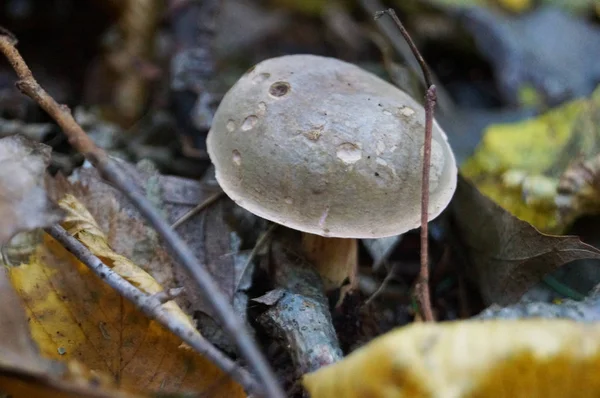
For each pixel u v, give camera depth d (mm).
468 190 320
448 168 299
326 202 284
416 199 289
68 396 258
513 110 400
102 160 260
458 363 248
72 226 291
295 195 285
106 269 276
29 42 437
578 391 252
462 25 447
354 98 292
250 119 292
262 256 312
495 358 248
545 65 427
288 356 292
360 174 285
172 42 410
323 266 309
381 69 391
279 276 306
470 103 425
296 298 292
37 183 269
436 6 454
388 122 290
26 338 261
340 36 458
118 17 423
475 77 450
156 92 407
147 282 283
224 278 307
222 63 424
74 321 278
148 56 413
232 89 305
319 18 483
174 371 275
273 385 244
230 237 316
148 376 275
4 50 284
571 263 311
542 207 334
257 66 306
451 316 320
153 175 322
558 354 249
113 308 279
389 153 287
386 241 324
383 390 248
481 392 249
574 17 462
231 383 269
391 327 313
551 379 251
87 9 437
